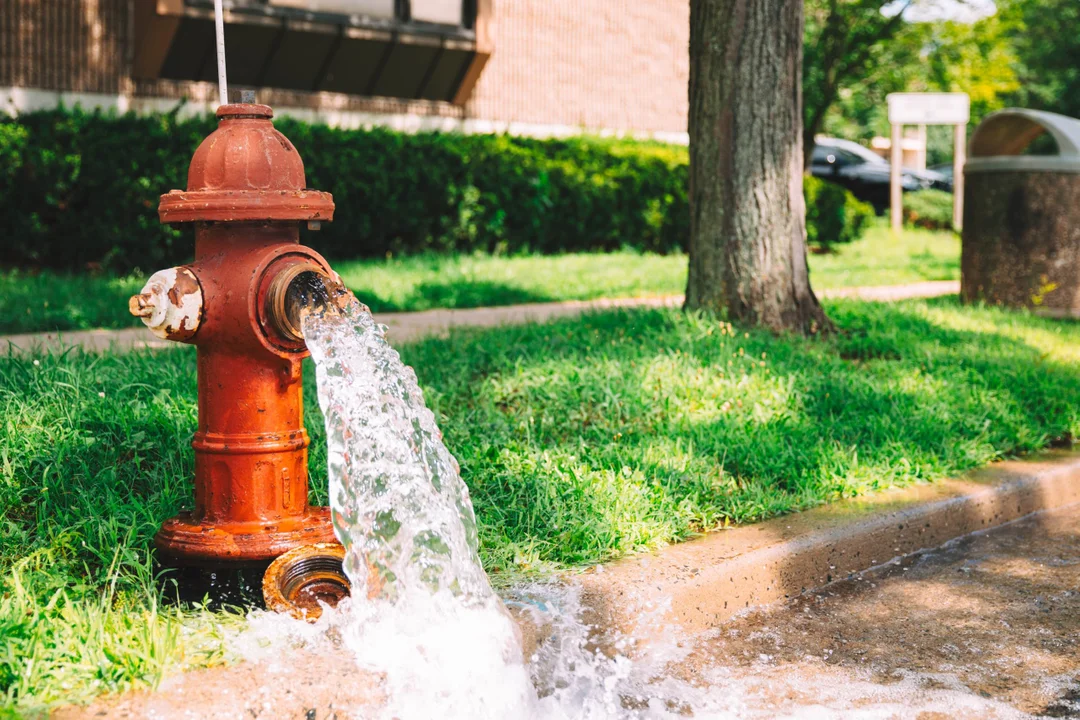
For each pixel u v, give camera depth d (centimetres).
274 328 298
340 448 295
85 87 1286
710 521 406
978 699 302
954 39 1969
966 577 409
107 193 1053
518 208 1345
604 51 1816
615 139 1648
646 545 375
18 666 243
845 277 1288
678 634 340
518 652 293
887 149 3984
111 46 1302
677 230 1509
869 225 1795
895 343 692
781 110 700
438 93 1602
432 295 991
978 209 951
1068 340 790
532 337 679
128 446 404
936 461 494
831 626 358
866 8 1766
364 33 1452
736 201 702
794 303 711
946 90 2173
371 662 267
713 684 309
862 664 326
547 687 304
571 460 438
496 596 312
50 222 1054
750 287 704
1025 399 603
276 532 306
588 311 830
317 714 251
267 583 290
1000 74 2383
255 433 307
